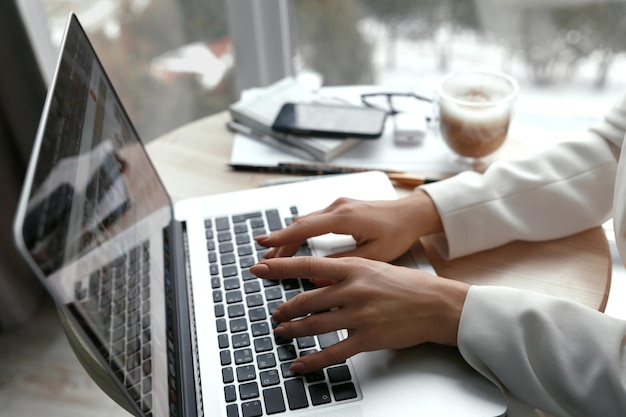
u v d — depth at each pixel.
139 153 0.70
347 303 0.54
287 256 0.64
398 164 0.82
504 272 0.64
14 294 1.42
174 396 0.51
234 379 0.53
